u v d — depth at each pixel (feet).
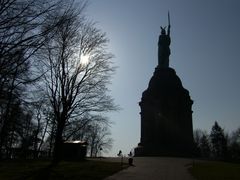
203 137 447.01
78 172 112.57
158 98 302.04
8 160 165.17
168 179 106.01
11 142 196.54
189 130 298.35
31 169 116.88
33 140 223.71
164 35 329.31
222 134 428.15
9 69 53.01
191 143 293.43
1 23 47.93
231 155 385.09
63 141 160.56
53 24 52.60
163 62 323.98
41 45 51.60
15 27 49.37
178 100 302.25
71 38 132.05
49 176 98.99
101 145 357.20
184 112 302.04
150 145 285.64
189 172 129.08
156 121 296.51
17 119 130.72
